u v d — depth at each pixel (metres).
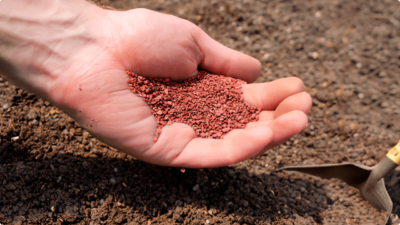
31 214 0.42
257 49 0.57
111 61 0.44
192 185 0.45
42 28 0.43
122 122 0.43
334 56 0.57
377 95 0.54
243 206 0.45
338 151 0.50
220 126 0.45
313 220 0.45
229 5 0.60
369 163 0.49
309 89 0.55
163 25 0.45
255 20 0.60
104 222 0.43
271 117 0.45
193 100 0.45
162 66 0.45
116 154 0.46
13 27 0.43
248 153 0.42
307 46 0.58
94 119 0.43
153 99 0.44
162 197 0.45
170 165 0.44
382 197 0.45
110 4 0.58
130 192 0.44
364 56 0.58
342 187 0.48
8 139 0.45
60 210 0.43
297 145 0.50
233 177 0.46
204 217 0.44
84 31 0.44
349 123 0.52
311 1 0.63
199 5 0.60
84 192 0.44
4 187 0.43
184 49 0.45
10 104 0.46
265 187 0.47
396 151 0.44
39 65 0.43
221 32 0.58
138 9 0.45
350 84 0.55
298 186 0.48
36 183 0.43
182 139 0.44
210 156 0.43
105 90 0.43
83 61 0.43
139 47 0.44
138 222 0.43
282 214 0.45
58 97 0.43
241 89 0.47
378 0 0.64
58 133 0.46
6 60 0.43
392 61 0.57
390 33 0.60
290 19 0.60
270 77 0.55
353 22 0.61
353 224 0.45
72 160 0.45
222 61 0.47
